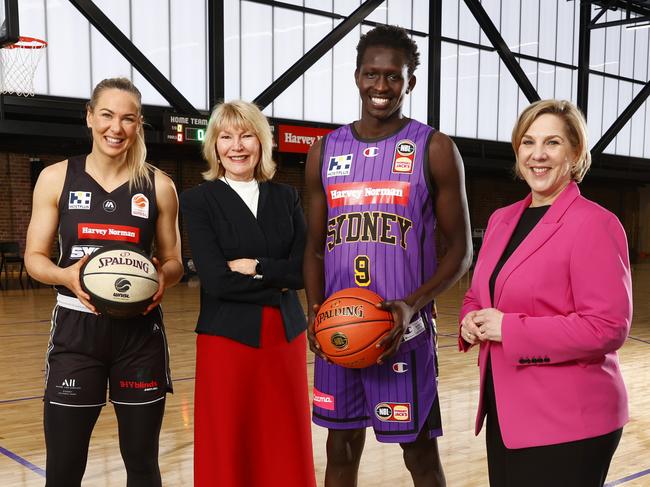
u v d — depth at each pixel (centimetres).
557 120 156
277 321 223
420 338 196
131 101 201
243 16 1146
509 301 158
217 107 226
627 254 151
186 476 300
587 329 144
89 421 204
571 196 156
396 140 193
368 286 192
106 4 1016
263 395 222
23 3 944
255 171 233
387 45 188
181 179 1360
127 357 205
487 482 296
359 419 204
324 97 1270
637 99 1722
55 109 975
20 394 452
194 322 768
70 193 204
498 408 159
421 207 192
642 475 305
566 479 150
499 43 1459
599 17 1586
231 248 222
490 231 176
